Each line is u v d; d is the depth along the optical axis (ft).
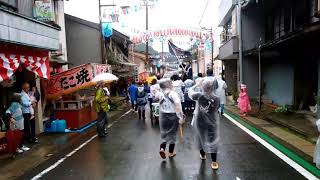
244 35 70.74
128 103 85.20
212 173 23.08
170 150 28.04
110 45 85.30
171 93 27.25
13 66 31.76
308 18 47.06
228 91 90.17
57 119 43.34
